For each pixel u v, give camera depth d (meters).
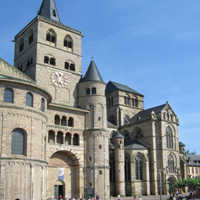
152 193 98.88
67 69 92.94
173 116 109.69
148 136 103.88
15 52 101.38
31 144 58.75
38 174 59.34
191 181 94.38
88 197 76.00
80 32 99.44
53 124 78.19
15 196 54.16
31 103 61.50
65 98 89.44
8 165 54.75
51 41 92.19
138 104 127.06
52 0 99.56
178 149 108.31
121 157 93.25
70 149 79.75
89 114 86.00
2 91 57.72
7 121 56.69
